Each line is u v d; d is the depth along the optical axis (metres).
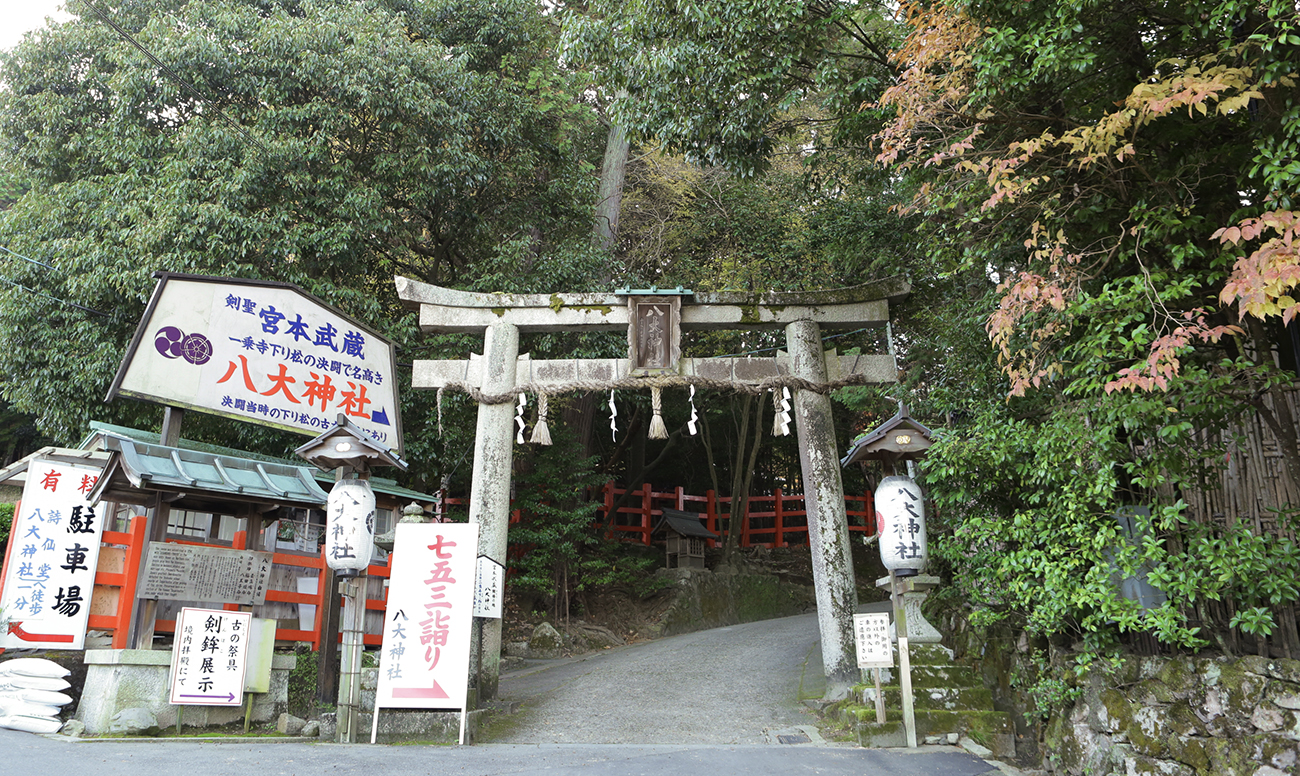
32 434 18.78
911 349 11.23
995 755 6.70
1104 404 5.24
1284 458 4.99
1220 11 4.58
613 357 12.95
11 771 5.14
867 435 7.30
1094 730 6.06
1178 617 5.14
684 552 18.36
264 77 11.54
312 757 5.95
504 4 13.76
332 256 11.38
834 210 12.57
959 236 6.88
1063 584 5.66
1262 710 4.98
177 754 5.88
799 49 8.98
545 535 14.27
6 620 7.15
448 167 11.98
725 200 16.45
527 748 6.58
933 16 6.05
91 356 10.35
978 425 6.52
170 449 7.79
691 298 9.16
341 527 6.90
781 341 16.38
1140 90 4.53
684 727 7.46
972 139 5.91
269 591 8.27
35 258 10.59
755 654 11.10
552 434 15.15
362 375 10.19
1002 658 7.68
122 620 7.01
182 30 11.78
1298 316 5.82
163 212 10.31
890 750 6.53
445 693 6.75
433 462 13.09
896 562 6.98
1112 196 5.57
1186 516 5.86
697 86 9.09
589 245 14.02
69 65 11.63
